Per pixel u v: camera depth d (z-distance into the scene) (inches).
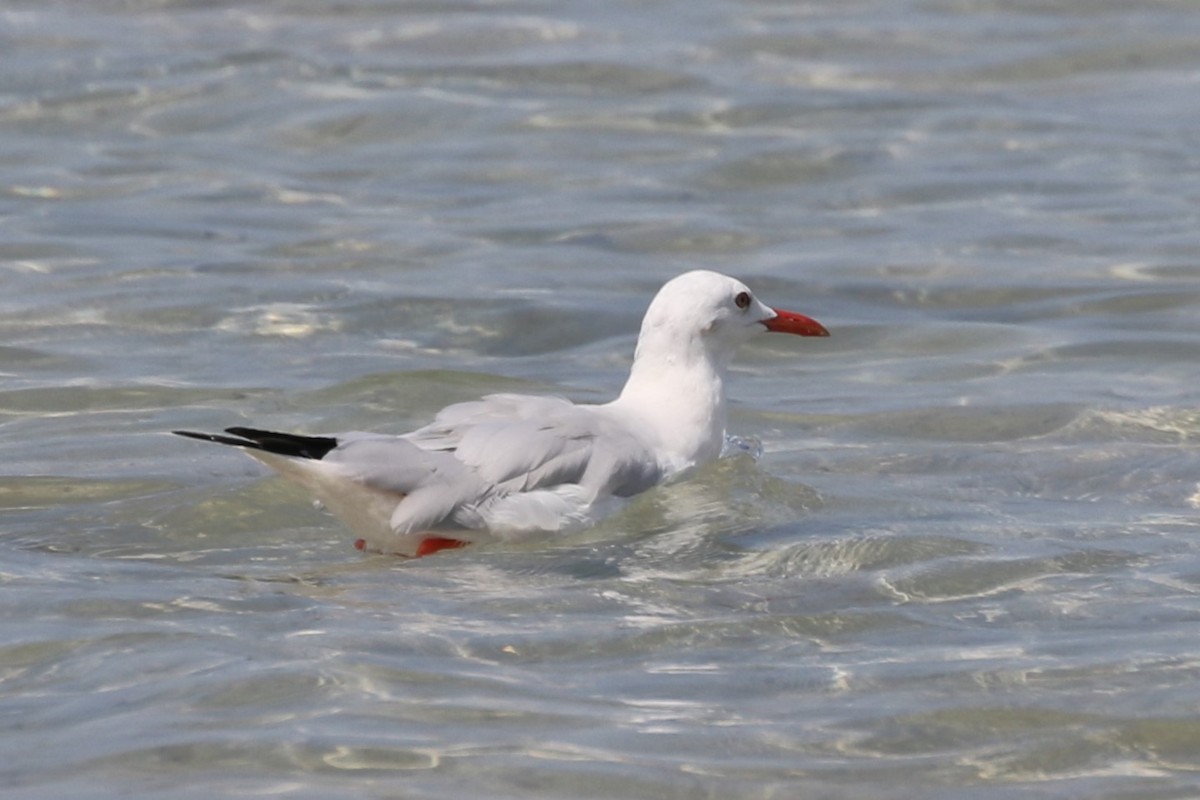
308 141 948.0
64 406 574.6
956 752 332.8
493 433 458.3
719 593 417.1
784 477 508.1
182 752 327.0
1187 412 568.1
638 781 319.0
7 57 1061.1
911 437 552.4
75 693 353.1
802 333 519.5
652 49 1114.7
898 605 408.2
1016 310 701.9
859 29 1170.0
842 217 836.6
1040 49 1128.8
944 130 975.6
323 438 441.7
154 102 996.6
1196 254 765.3
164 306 687.7
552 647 380.5
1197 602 406.0
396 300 700.7
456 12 1184.8
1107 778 323.9
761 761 327.6
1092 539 454.0
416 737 333.7
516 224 818.2
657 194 867.4
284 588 418.9
